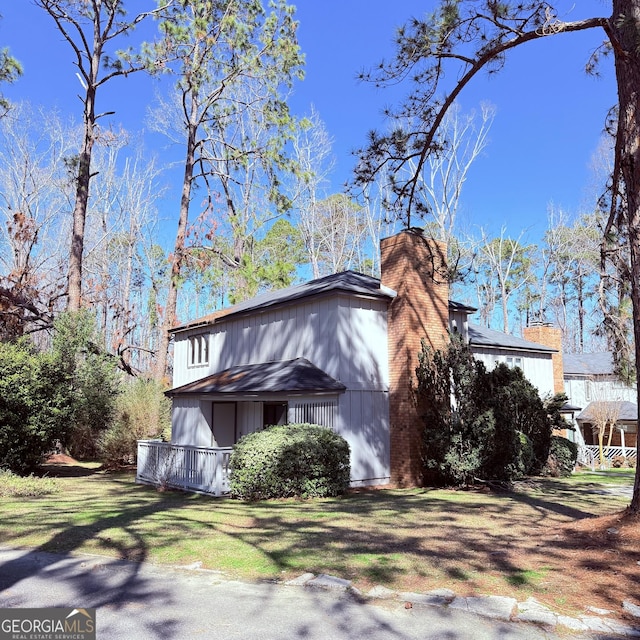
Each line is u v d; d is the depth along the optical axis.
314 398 14.52
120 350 26.89
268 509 10.46
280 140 27.34
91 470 19.25
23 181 34.06
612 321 9.13
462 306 17.73
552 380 25.64
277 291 22.05
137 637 4.34
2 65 19.81
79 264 23.50
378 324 15.31
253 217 33.84
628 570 5.77
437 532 8.10
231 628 4.53
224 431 17.47
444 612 4.85
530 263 52.34
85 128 24.52
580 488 14.20
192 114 28.75
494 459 13.98
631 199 7.77
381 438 14.70
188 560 6.66
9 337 21.84
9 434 14.96
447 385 14.72
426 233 20.77
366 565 6.29
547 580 5.61
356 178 11.04
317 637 4.34
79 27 24.00
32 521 9.05
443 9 8.80
